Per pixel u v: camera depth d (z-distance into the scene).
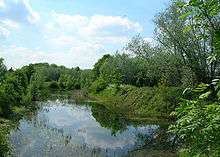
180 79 39.47
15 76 54.75
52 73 118.56
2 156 21.34
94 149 25.09
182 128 5.58
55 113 46.59
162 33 37.75
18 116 40.19
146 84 59.97
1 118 35.97
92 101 66.00
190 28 6.14
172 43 37.03
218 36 5.36
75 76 118.25
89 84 95.12
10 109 40.28
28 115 42.34
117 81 66.06
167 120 39.28
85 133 31.92
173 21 35.84
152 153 23.62
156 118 40.81
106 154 23.66
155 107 43.91
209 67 34.81
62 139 28.22
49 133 30.58
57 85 104.81
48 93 78.12
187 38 34.97
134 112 46.44
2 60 68.31
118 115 44.69
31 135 29.22
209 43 32.38
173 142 26.66
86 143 27.27
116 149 25.38
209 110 5.42
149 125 36.56
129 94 56.19
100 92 77.81
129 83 67.62
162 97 43.53
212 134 5.34
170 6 35.88
